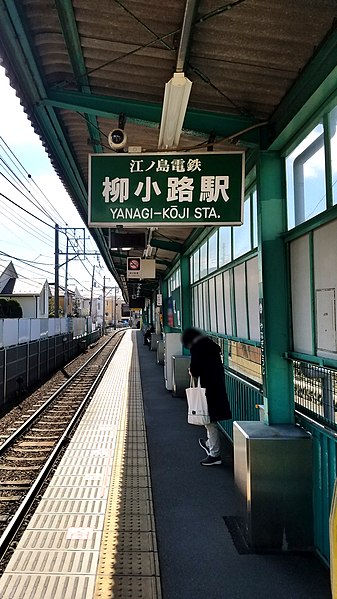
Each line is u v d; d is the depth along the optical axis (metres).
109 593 2.81
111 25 2.96
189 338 5.25
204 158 3.58
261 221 3.87
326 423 3.13
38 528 3.72
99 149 4.98
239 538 3.54
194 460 5.49
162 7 2.76
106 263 15.30
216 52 3.10
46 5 2.73
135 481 4.80
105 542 3.48
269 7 2.63
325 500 3.15
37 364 14.16
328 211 2.92
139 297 33.41
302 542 3.34
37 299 34.69
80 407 9.02
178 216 3.56
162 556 3.28
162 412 8.38
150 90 3.71
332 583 1.92
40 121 3.91
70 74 3.50
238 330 5.60
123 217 3.56
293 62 3.09
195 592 2.83
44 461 6.20
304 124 3.37
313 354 3.31
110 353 23.73
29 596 2.78
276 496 3.36
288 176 3.79
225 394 5.14
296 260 3.65
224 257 6.38
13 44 2.77
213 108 3.85
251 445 3.37
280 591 2.85
